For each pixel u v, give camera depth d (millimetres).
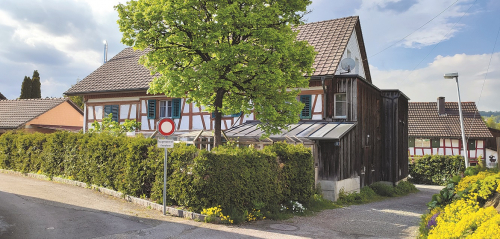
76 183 14086
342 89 18344
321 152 16531
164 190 9969
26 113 31094
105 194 12445
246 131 17781
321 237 8781
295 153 12805
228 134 17469
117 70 26438
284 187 12211
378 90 22625
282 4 12211
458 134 37312
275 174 11703
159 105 22891
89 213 9547
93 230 8031
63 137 15398
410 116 40656
